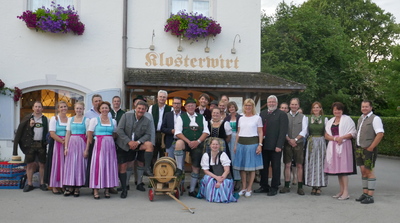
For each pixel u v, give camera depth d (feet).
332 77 86.38
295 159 25.79
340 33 90.63
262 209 21.17
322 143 25.12
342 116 24.54
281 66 75.05
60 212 19.77
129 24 36.06
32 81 34.14
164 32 36.58
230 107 26.05
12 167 25.76
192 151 24.21
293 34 80.69
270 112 25.39
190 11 37.40
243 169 24.61
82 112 23.91
